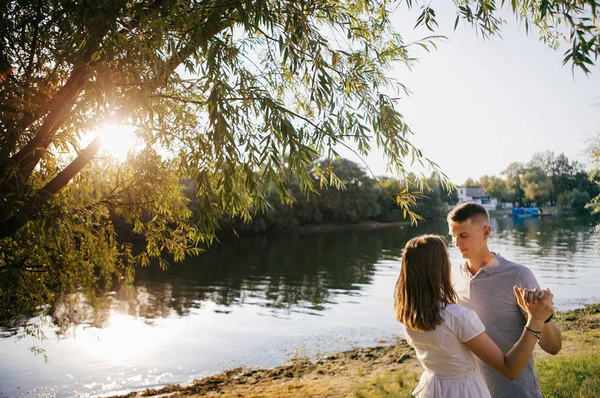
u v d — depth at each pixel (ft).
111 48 10.66
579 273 76.48
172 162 18.25
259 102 11.41
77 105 12.67
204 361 34.91
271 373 31.71
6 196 11.36
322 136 12.00
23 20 12.81
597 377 19.66
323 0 12.47
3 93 11.47
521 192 426.92
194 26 11.18
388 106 12.59
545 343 7.28
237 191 11.87
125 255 20.71
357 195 221.46
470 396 7.14
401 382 24.94
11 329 42.11
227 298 61.00
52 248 17.13
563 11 9.04
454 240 9.16
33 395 28.19
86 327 44.04
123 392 28.78
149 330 43.96
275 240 160.04
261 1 11.21
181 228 20.30
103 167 19.85
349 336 41.37
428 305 7.21
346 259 106.22
